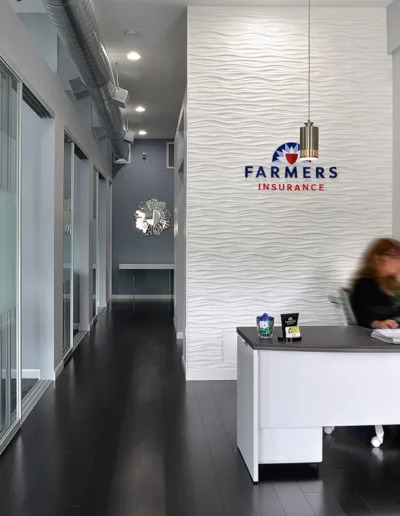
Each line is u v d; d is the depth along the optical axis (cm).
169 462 395
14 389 460
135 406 529
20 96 466
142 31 701
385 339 382
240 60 636
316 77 643
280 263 643
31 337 623
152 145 1480
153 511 322
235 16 634
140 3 620
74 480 363
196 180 636
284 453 389
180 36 718
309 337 399
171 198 1488
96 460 397
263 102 638
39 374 626
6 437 422
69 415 499
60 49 673
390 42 637
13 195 452
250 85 637
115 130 959
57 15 465
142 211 1482
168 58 805
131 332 947
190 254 638
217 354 640
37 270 622
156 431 459
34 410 514
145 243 1485
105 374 654
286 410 379
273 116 639
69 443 430
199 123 635
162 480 365
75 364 705
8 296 437
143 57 801
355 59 646
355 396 383
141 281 1490
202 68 634
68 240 758
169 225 1488
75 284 909
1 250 416
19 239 464
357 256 648
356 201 648
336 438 453
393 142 647
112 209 1480
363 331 427
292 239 643
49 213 621
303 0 621
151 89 979
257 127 638
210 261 638
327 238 646
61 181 670
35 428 464
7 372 434
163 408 524
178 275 920
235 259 640
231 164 637
